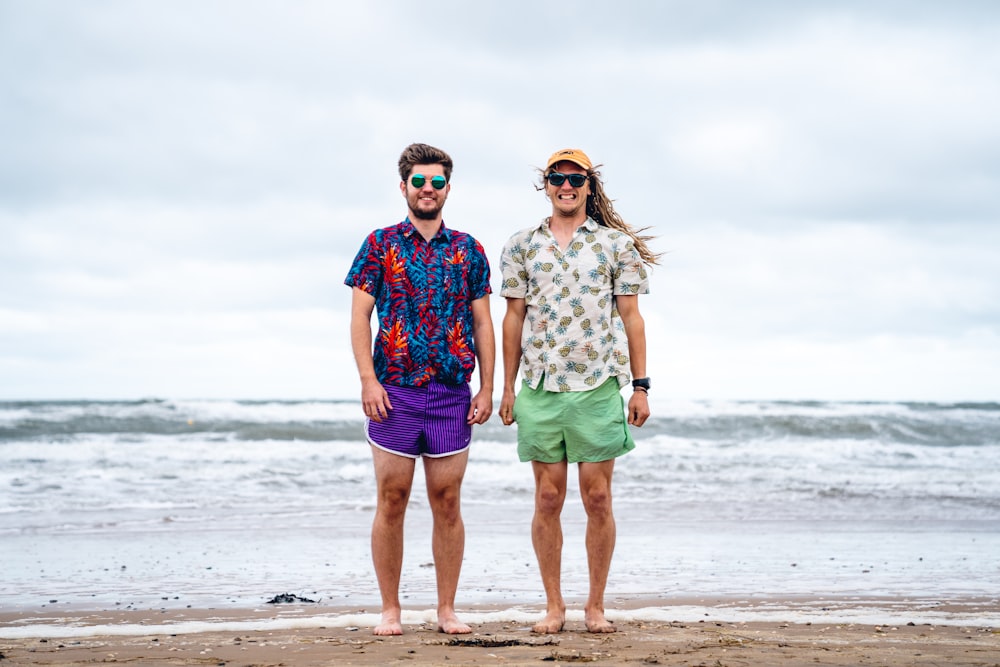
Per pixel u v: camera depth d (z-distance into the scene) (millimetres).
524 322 4344
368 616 4570
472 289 4125
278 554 7246
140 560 6941
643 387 4262
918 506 10750
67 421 20766
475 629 4262
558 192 4258
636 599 5441
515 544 7719
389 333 3988
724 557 7125
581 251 4238
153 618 4836
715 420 23188
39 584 5961
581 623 4414
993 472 14938
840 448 19500
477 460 15812
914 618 4703
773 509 10422
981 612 4977
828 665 3354
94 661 3498
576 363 4180
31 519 9250
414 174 4000
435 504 4105
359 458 15609
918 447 19969
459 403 4055
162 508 10180
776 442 20719
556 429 4168
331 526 8867
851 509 10453
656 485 12852
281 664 3371
